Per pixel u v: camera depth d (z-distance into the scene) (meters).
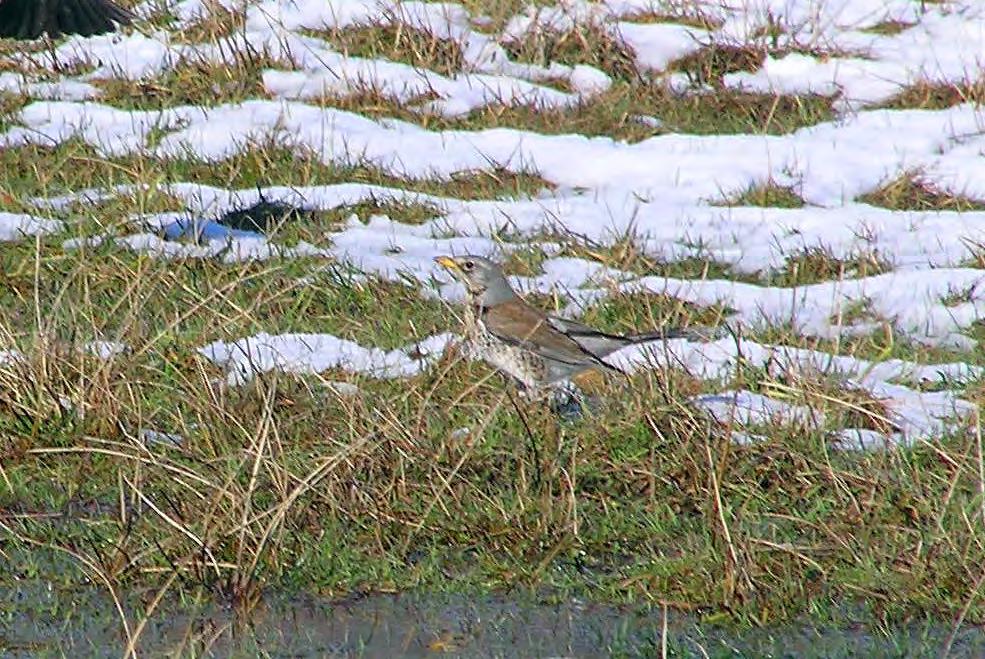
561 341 12.51
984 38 22.75
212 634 9.62
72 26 9.25
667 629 9.71
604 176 18.91
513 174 18.88
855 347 14.01
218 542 10.27
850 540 10.38
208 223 17.03
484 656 9.41
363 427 11.57
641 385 12.56
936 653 9.41
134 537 10.57
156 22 22.61
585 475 11.42
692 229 17.33
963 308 15.28
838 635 9.62
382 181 18.56
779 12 23.31
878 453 11.39
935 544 10.12
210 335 13.71
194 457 11.47
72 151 18.56
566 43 22.25
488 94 21.05
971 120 20.41
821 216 17.67
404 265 15.98
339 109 20.50
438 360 13.48
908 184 18.53
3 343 12.88
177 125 19.88
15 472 11.49
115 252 15.94
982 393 13.12
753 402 12.65
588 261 16.38
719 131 20.42
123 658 9.30
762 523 10.81
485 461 11.44
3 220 16.73
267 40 22.06
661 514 10.97
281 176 18.52
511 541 10.62
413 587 10.21
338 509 10.72
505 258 16.31
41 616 9.84
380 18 22.70
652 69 21.89
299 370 12.95
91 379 12.20
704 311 15.11
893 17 23.41
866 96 21.25
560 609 9.98
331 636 9.62
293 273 15.66
